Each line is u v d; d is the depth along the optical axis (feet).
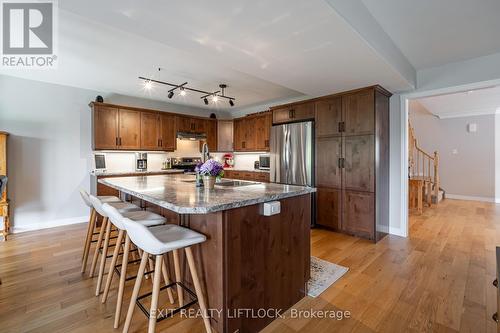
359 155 11.38
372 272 8.16
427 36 8.48
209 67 11.27
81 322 5.69
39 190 13.35
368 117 11.05
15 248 10.21
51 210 13.73
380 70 9.11
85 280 7.58
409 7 6.86
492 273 8.07
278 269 6.04
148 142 16.57
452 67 10.70
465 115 22.09
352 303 6.50
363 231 11.36
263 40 6.79
